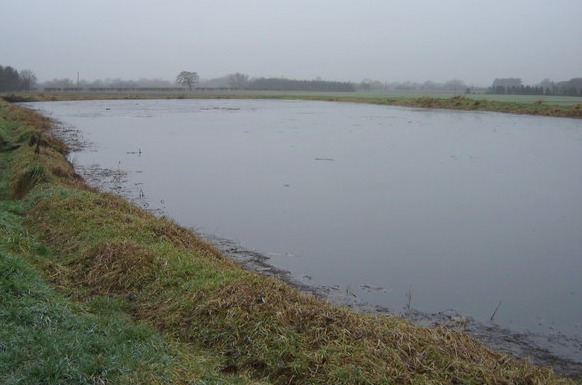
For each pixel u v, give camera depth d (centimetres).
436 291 950
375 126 3928
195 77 14650
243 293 707
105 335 624
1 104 4072
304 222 1362
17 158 1698
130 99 9094
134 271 821
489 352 666
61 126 3703
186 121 4366
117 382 520
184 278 811
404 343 627
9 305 640
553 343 773
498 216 1434
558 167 2175
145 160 2314
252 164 2222
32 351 549
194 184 1812
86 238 968
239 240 1208
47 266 859
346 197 1631
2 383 489
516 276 1024
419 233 1280
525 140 3058
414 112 5681
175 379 542
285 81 16888
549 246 1195
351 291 941
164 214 1405
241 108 6519
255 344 632
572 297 933
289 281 975
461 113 5469
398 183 1842
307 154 2497
